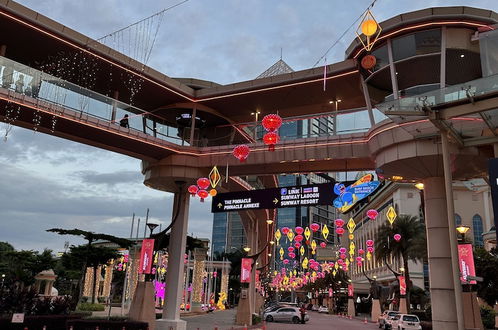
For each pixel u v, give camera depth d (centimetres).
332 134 2178
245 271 3203
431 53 1808
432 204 1928
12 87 1775
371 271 8031
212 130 2588
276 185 3703
